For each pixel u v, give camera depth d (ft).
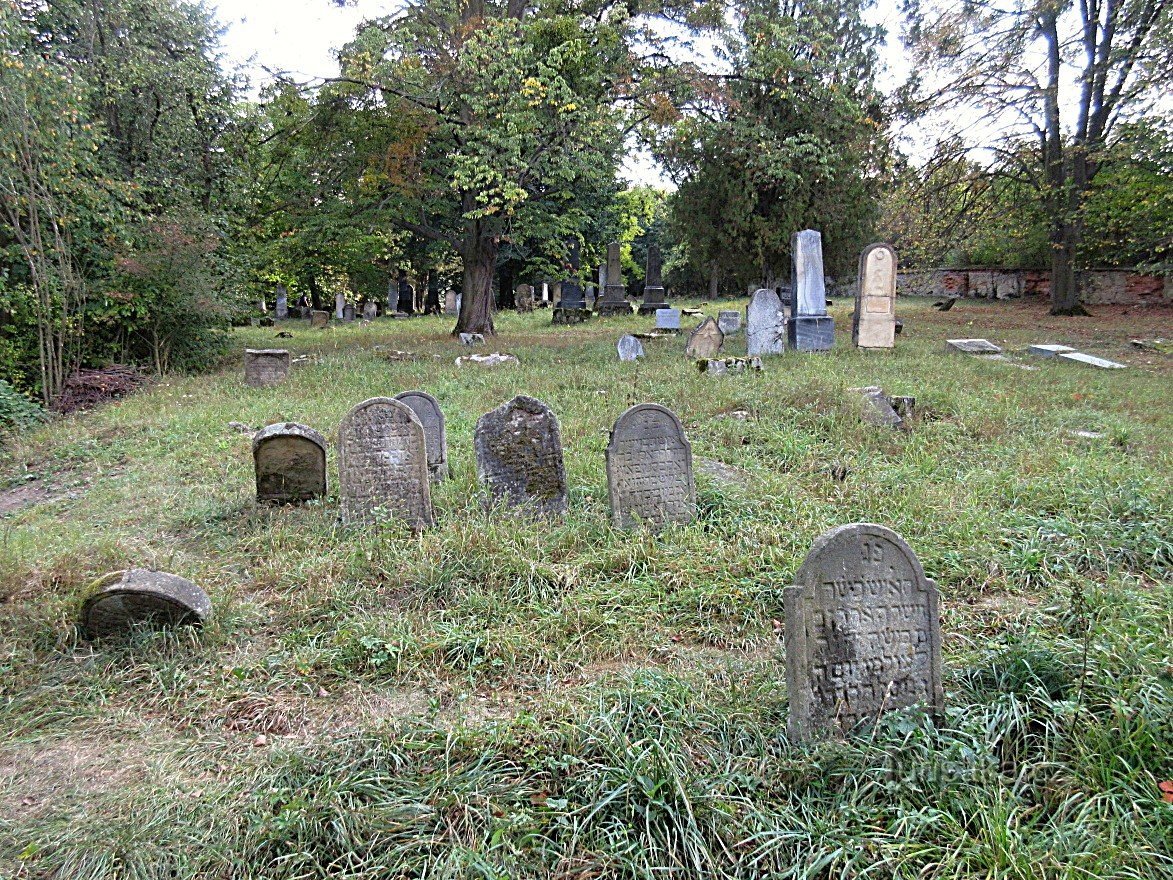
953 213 90.02
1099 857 9.24
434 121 67.56
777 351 55.72
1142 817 9.77
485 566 18.61
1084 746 10.96
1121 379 42.42
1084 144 76.54
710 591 17.28
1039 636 14.03
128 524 23.43
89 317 52.49
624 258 160.56
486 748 11.81
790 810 10.42
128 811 11.11
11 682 14.51
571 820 10.37
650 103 69.51
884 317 56.24
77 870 10.00
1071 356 49.78
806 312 57.62
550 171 68.23
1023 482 23.62
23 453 34.42
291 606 17.33
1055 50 78.02
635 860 9.72
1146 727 10.94
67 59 54.75
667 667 14.74
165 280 53.72
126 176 57.72
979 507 21.80
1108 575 17.08
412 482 22.38
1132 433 29.89
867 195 90.33
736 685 13.66
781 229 89.20
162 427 36.22
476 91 64.69
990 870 9.16
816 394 35.65
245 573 19.53
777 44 79.20
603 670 14.84
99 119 54.80
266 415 37.76
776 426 32.27
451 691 14.12
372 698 14.10
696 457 28.81
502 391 42.55
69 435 36.83
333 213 72.54
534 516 22.70
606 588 17.95
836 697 12.10
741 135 75.82
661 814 10.32
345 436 22.03
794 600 11.84
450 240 79.10
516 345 69.10
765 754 11.61
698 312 100.63
